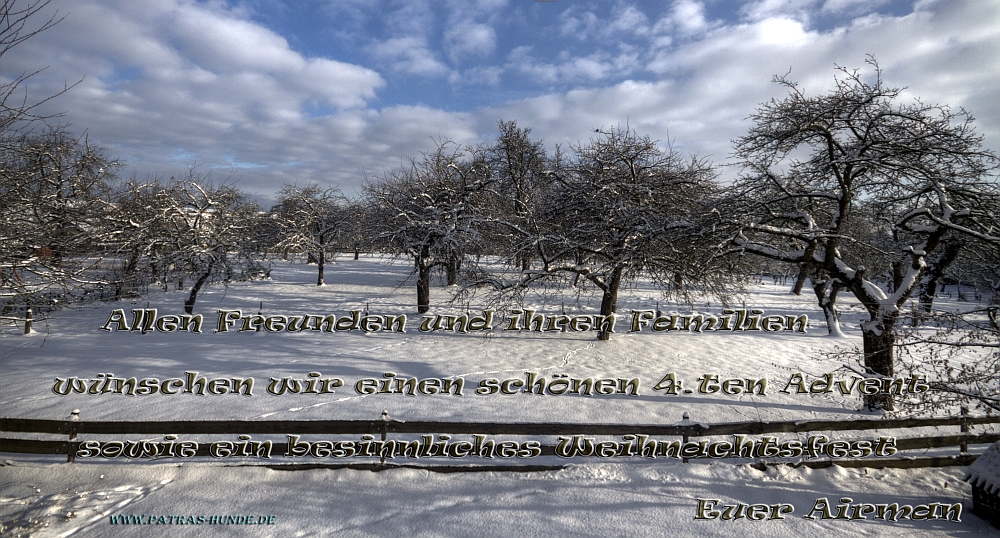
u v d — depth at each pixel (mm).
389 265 49250
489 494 6262
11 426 6520
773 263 18062
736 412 9625
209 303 23312
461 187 20500
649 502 6133
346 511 5832
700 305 24281
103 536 5266
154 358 13367
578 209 15734
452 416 9047
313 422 6719
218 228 21438
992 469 5914
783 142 11062
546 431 6887
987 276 14844
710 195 13875
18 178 6984
